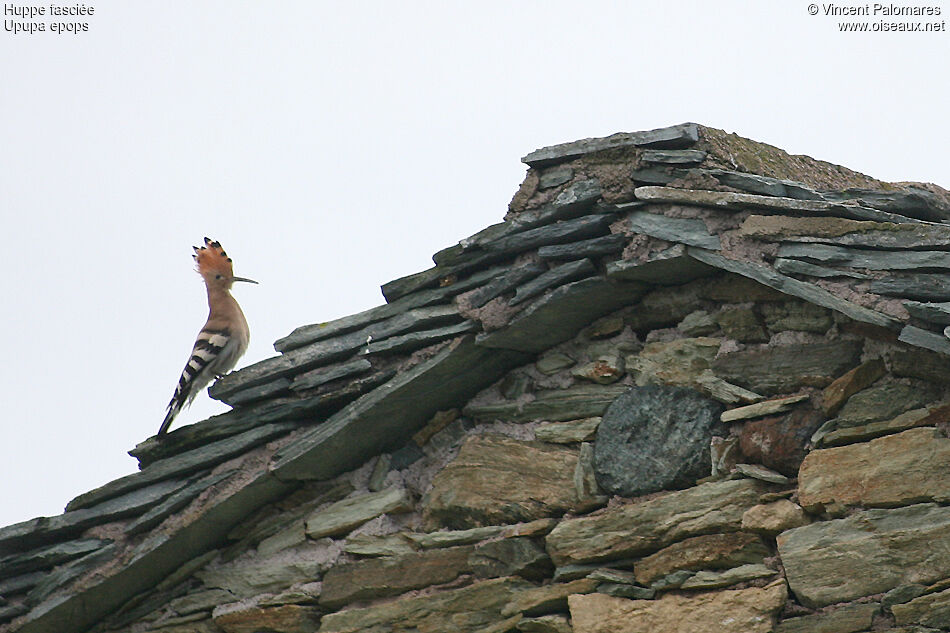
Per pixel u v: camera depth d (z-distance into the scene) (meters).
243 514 36.12
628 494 32.59
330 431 34.66
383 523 35.22
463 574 33.75
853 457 30.14
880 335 30.64
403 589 34.19
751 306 32.66
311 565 35.34
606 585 31.72
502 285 33.84
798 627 29.39
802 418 31.19
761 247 31.48
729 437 31.97
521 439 34.59
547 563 32.78
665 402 32.97
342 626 34.28
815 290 30.58
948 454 29.22
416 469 35.78
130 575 35.72
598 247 32.97
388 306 35.44
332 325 35.84
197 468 35.91
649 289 33.97
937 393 29.97
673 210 32.47
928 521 28.94
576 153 33.69
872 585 29.02
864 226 30.42
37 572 36.50
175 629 36.22
